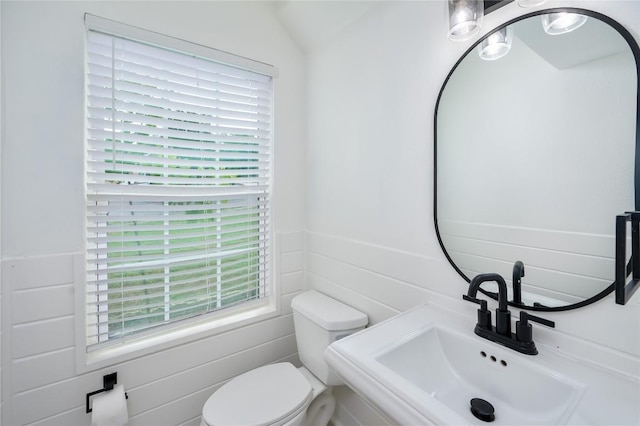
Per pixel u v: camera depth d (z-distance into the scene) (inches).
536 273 32.7
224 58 56.7
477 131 37.4
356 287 56.2
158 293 53.1
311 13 58.1
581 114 29.1
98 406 42.9
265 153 65.7
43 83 41.3
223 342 58.4
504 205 35.2
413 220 45.6
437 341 36.2
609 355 27.7
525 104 33.0
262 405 44.6
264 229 66.9
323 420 53.7
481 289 37.1
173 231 54.6
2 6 38.4
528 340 30.2
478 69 37.0
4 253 39.3
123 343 50.1
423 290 44.4
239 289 63.6
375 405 26.0
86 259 46.0
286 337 67.8
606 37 27.5
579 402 23.7
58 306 43.1
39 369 41.8
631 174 26.3
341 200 59.5
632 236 24.6
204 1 54.4
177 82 53.6
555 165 31.0
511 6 33.7
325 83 62.8
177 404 53.2
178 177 55.1
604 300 28.0
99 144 47.1
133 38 48.1
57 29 42.1
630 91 26.3
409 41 45.3
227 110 59.4
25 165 40.4
